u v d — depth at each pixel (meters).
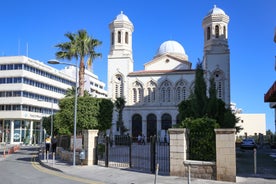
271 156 31.67
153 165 17.48
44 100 76.81
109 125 27.55
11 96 68.44
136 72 74.94
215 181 14.30
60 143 31.33
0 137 69.44
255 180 14.62
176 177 15.44
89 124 26.20
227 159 14.37
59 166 20.95
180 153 15.69
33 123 73.88
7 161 26.42
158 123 70.38
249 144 47.09
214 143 15.69
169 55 77.69
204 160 15.71
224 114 22.11
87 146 21.67
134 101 73.69
